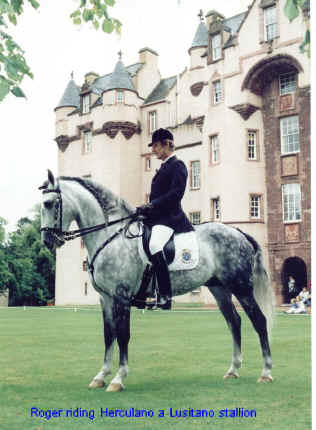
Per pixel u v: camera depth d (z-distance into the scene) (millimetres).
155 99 43344
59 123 47094
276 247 30875
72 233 6539
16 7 5234
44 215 6418
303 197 29875
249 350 9656
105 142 42656
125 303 6363
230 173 31969
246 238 7164
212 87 33719
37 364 8211
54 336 13016
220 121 32844
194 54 37094
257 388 6105
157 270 6309
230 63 32500
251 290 6883
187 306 31531
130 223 6566
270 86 31891
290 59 29609
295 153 30453
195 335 12688
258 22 31094
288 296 30922
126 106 41969
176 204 6688
